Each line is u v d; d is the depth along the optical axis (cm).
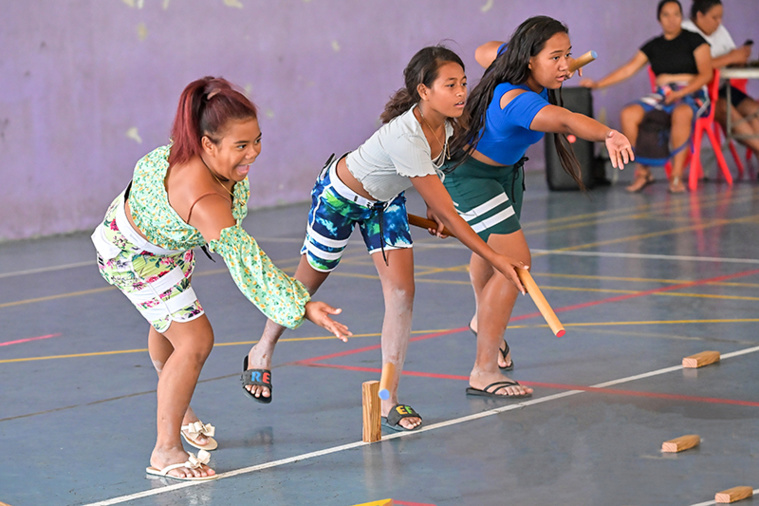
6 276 1171
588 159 1695
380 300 936
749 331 760
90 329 877
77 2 1472
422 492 480
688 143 1622
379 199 574
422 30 1850
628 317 820
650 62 1630
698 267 1022
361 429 580
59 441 579
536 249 1164
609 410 591
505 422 579
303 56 1703
